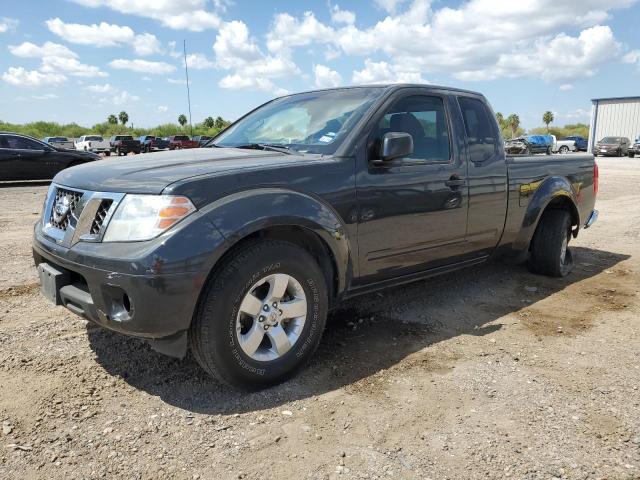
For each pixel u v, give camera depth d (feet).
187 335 9.22
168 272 8.52
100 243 9.07
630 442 8.45
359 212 11.26
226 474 7.65
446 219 13.25
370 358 11.50
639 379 10.59
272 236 10.44
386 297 15.62
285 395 9.89
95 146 147.74
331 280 11.25
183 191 8.94
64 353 11.38
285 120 13.46
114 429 8.70
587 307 15.01
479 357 11.60
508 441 8.46
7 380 10.16
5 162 47.34
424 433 8.68
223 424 8.90
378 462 7.93
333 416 9.18
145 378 10.41
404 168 12.20
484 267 19.10
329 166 10.88
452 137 13.67
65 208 10.17
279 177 10.11
